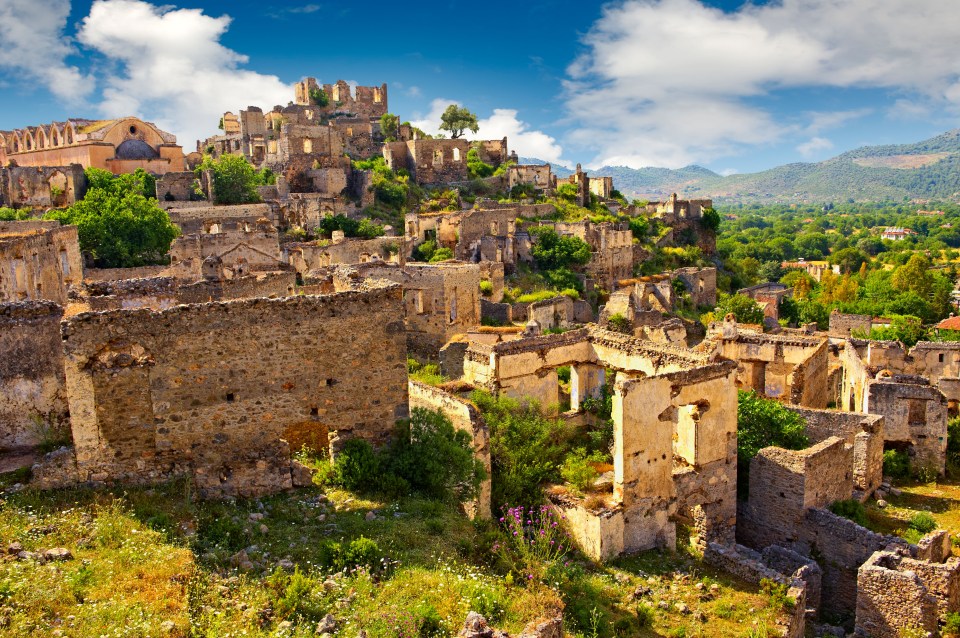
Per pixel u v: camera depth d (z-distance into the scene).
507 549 21.42
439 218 89.94
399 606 16.42
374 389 22.75
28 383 22.86
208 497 20.58
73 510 18.62
